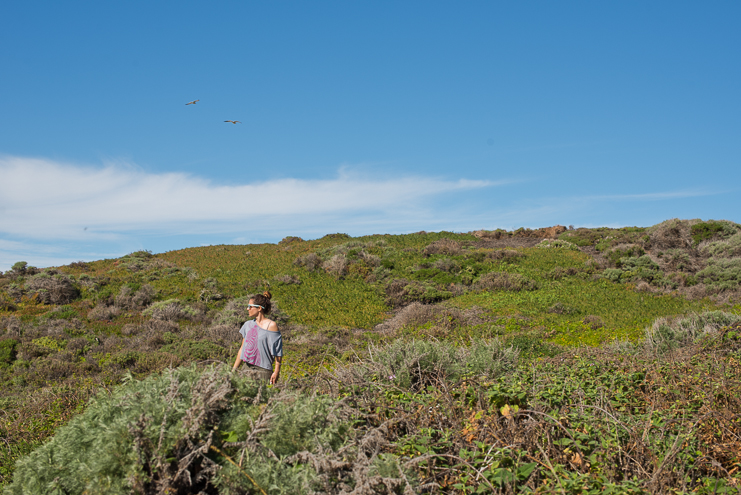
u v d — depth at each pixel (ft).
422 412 11.11
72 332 61.31
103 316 72.90
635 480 8.18
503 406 10.81
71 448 7.47
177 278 101.40
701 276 85.40
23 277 94.38
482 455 8.71
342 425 8.76
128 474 6.64
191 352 40.06
